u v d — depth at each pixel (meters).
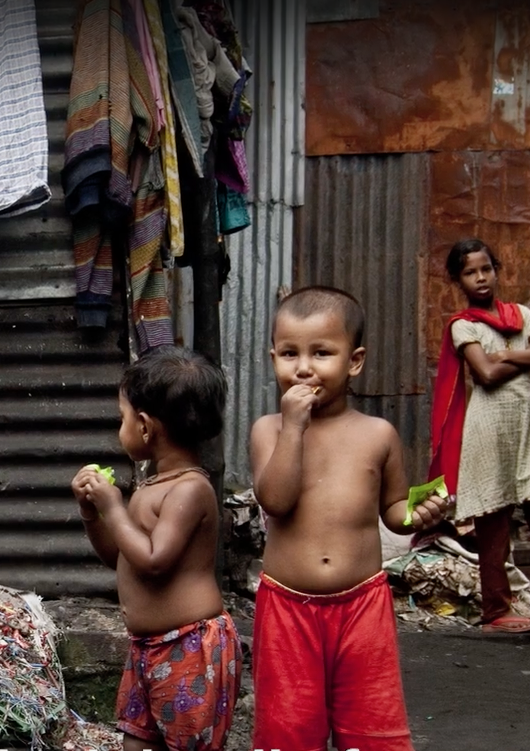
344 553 3.09
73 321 5.22
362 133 8.44
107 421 5.18
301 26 8.44
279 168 8.47
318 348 3.12
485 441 6.17
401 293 8.44
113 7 5.11
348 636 3.07
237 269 8.48
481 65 8.37
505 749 4.17
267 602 3.13
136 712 3.22
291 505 3.07
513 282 8.38
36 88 5.07
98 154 4.88
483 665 5.51
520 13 8.34
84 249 5.07
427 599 6.91
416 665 5.49
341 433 3.18
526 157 8.37
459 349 6.29
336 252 8.48
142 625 3.17
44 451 5.17
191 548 3.18
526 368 6.18
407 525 3.14
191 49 5.75
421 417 8.42
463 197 8.39
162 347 3.36
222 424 3.33
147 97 5.11
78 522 5.13
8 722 3.76
